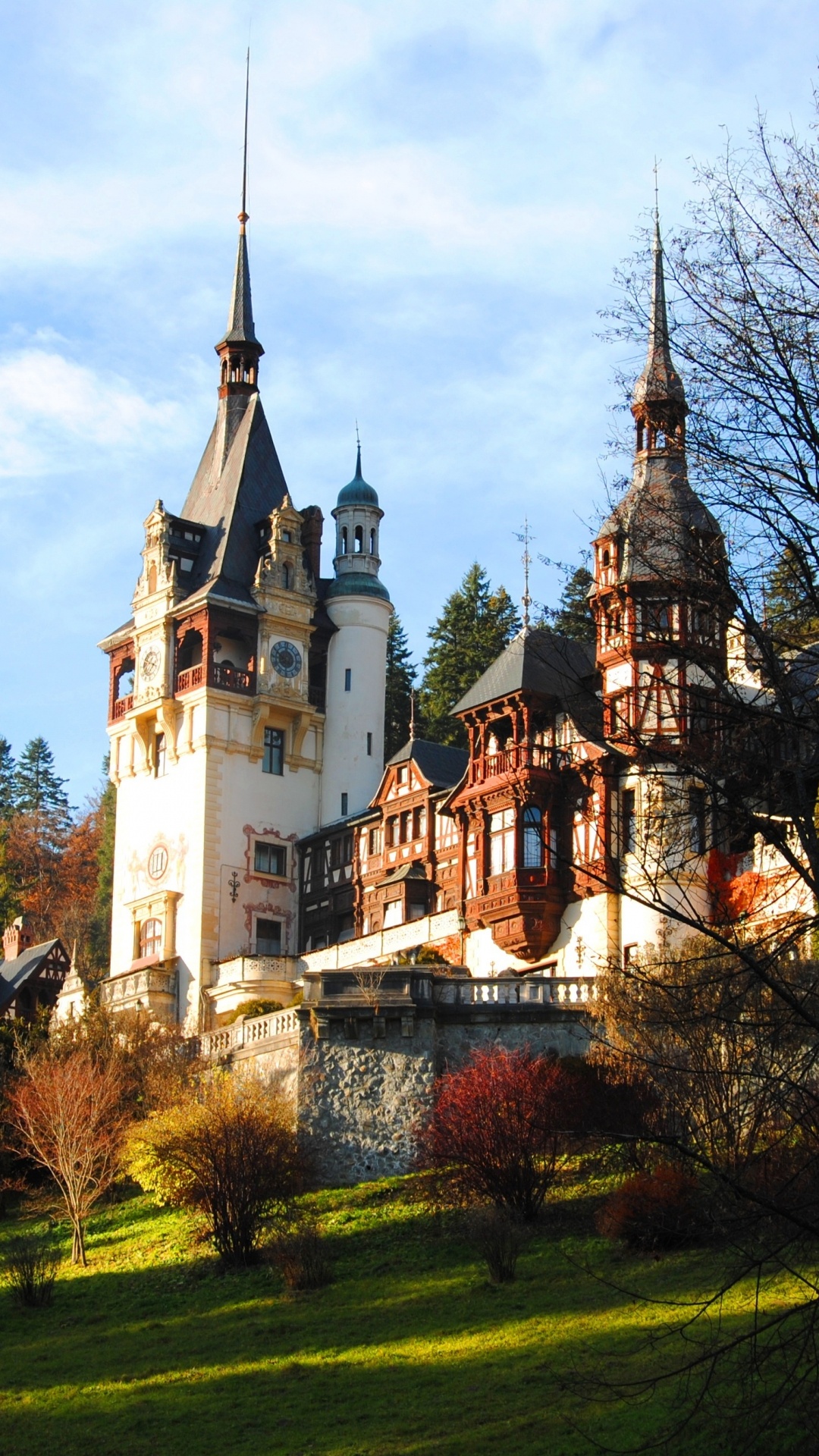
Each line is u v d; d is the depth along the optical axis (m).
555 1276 36.34
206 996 72.44
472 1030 47.00
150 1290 41.34
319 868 76.31
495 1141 40.75
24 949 92.12
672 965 29.69
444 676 92.06
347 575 83.00
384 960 65.62
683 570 21.25
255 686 77.62
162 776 77.88
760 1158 23.34
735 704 20.72
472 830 62.50
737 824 20.89
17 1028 63.19
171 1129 43.59
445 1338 33.91
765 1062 27.00
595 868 21.56
